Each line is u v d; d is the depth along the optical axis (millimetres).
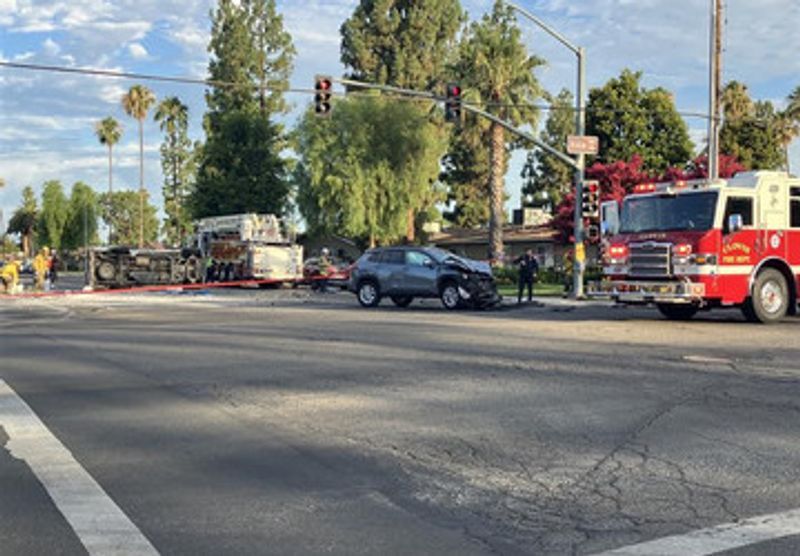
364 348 13758
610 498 5738
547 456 6820
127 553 4766
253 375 11008
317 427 7906
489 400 9125
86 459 6824
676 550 4750
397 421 8133
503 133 42531
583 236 28484
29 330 17969
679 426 7809
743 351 12938
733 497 5738
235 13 66312
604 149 48250
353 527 5191
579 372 10961
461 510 5516
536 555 4711
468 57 42281
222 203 61625
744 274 17641
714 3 28344
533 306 25578
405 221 51188
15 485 6109
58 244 105938
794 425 7828
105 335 16594
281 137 64875
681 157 48438
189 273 43844
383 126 50656
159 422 8188
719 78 28703
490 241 43531
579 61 27969
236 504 5660
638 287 18047
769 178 17906
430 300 29734
